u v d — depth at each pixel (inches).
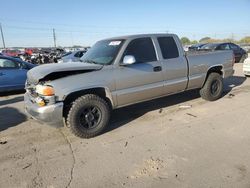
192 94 286.5
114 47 193.8
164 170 129.8
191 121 200.8
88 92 178.1
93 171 132.3
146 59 200.4
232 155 141.7
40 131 192.9
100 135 180.9
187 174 125.0
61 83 163.5
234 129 180.1
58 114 163.2
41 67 179.2
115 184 120.0
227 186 113.8
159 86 207.3
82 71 171.8
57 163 142.2
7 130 197.2
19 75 335.9
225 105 241.4
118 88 184.5
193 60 231.5
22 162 144.9
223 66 259.1
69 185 120.8
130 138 173.0
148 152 150.6
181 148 153.6
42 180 125.7
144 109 237.9
